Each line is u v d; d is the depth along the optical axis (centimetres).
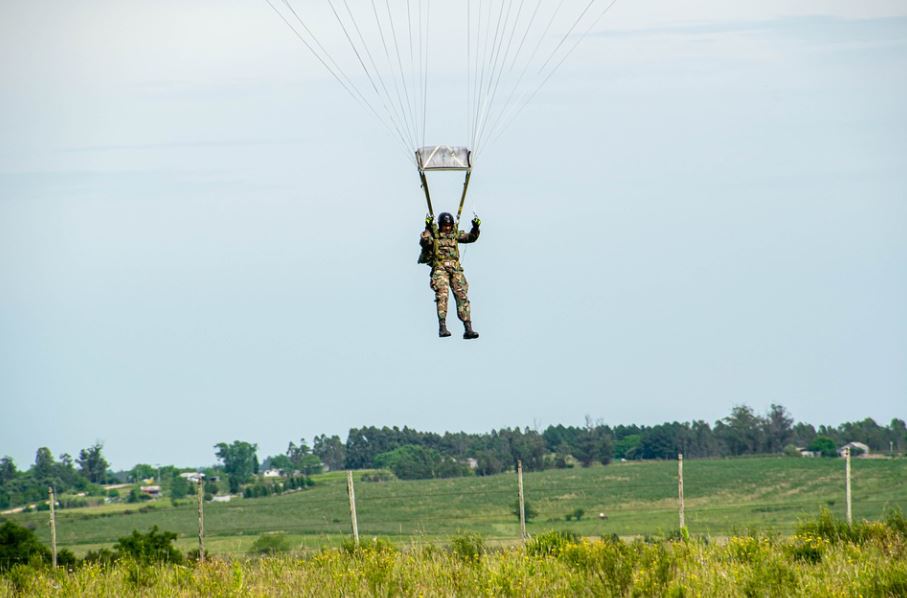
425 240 8775
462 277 8769
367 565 8919
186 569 9706
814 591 7469
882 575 7712
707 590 7662
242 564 10212
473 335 8694
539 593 7900
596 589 7788
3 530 18212
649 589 7750
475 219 8775
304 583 8606
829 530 10062
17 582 9962
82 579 9719
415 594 7894
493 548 10500
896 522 10075
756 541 9356
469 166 8725
